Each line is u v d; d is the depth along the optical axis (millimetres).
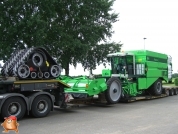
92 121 8938
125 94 14562
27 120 9133
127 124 8398
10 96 8797
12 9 24062
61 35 26016
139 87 15414
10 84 9219
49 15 25344
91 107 12695
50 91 10758
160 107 12578
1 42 23828
